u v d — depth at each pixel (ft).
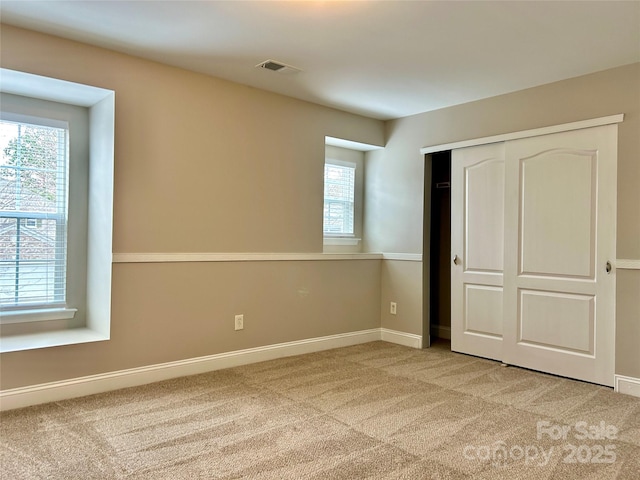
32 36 8.93
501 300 12.78
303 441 7.66
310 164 13.67
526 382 10.96
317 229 13.91
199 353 11.37
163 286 10.77
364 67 10.73
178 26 8.72
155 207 10.62
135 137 10.30
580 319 11.12
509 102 12.46
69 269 11.07
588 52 9.73
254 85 12.12
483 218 13.19
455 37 9.07
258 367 11.96
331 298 14.24
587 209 10.99
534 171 11.94
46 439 7.59
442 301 16.06
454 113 13.73
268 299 12.70
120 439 7.62
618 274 10.44
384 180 15.78
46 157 10.71
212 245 11.55
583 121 11.00
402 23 8.48
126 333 10.23
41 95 10.27
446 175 15.97
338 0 7.66
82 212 11.23
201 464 6.83
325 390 10.25
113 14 8.23
